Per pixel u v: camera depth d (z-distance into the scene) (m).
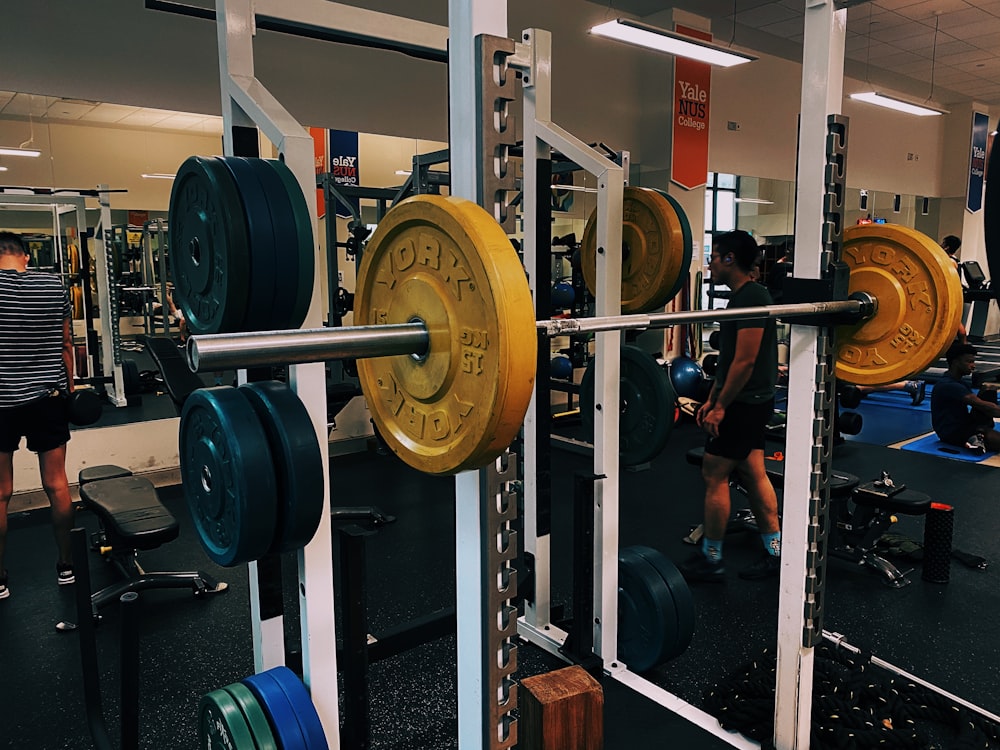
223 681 2.14
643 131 6.61
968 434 4.72
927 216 10.56
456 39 1.00
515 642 1.09
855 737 1.75
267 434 1.08
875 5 6.38
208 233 1.16
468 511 1.06
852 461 4.53
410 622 2.03
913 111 7.60
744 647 2.30
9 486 2.64
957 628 2.40
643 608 2.08
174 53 4.20
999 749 1.74
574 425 5.36
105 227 4.38
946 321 1.29
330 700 1.45
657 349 6.52
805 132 1.36
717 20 6.77
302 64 4.63
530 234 1.91
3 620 2.50
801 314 1.29
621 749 1.76
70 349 2.72
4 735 1.89
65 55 3.86
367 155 5.15
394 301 0.92
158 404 4.69
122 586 2.63
